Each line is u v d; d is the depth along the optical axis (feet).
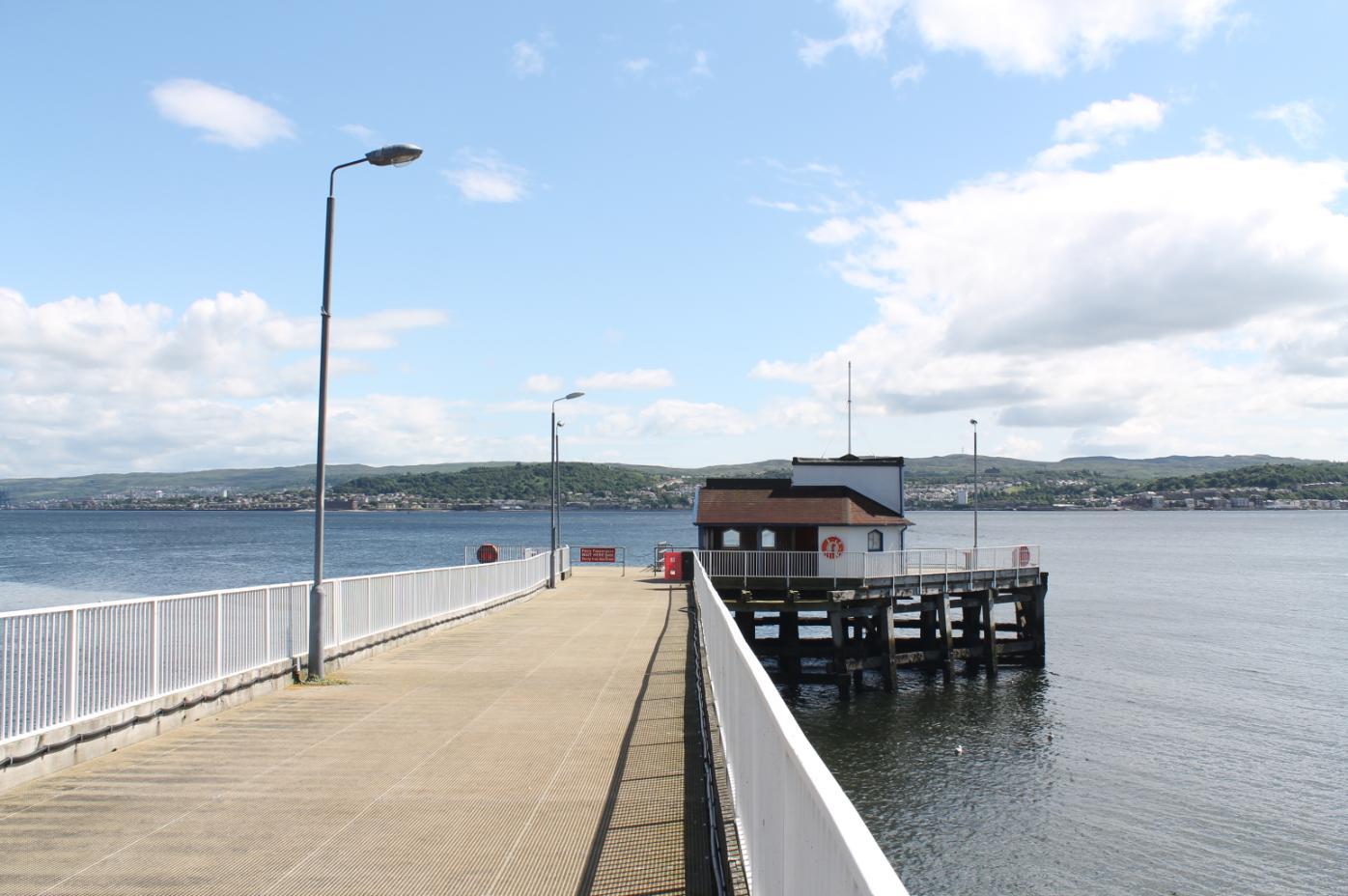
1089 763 82.53
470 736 38.42
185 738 38.04
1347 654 137.18
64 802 28.89
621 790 30.25
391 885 22.15
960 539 488.85
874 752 86.79
